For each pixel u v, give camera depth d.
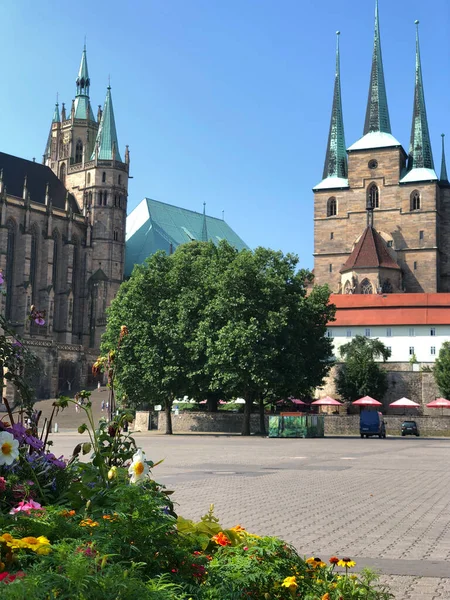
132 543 8.20
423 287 173.62
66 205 183.88
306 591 8.62
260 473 35.06
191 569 8.12
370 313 144.12
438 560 15.17
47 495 10.46
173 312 94.81
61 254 181.00
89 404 12.17
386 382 124.12
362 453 52.88
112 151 192.38
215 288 92.06
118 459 12.01
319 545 16.78
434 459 46.50
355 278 167.12
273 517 20.86
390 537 17.91
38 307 173.12
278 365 89.31
